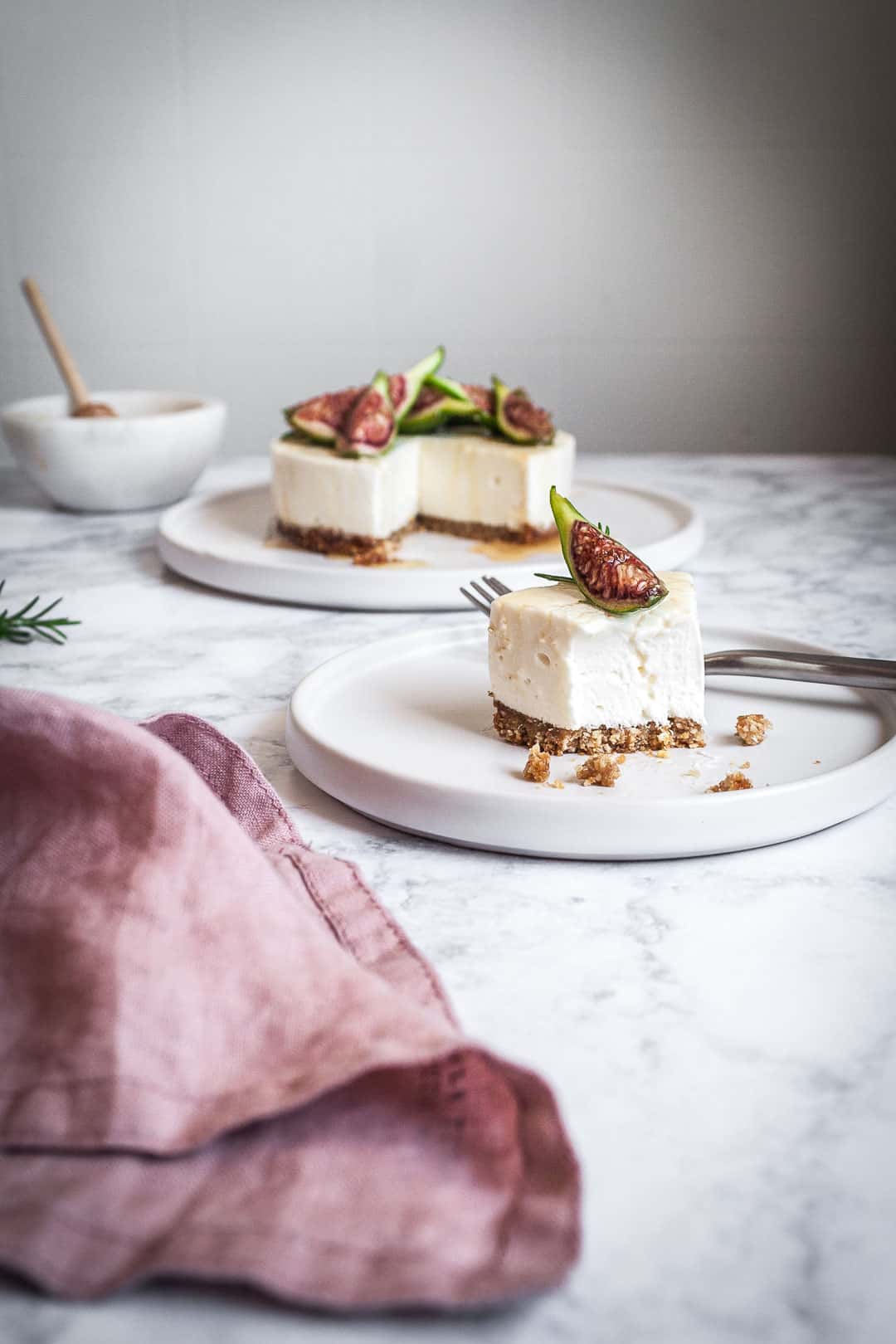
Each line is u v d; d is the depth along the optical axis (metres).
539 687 0.66
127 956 0.47
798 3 1.40
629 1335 0.41
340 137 1.48
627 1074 0.49
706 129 1.45
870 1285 0.43
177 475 1.08
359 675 0.73
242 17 1.44
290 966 0.48
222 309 1.54
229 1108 0.45
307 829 0.62
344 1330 0.41
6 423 1.06
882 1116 0.47
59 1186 0.44
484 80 1.45
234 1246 0.41
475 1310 0.42
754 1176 0.45
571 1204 0.43
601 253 1.50
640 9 1.42
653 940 0.54
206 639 0.83
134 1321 0.41
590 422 1.56
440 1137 0.45
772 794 0.59
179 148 1.49
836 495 1.13
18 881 0.50
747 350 1.52
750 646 0.75
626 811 0.58
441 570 0.87
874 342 1.51
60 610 0.88
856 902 0.56
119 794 0.51
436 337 1.54
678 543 0.92
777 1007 0.51
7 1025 0.47
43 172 1.50
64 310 1.55
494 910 0.56
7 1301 0.42
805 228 1.47
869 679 0.68
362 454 0.94
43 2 1.44
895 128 1.43
